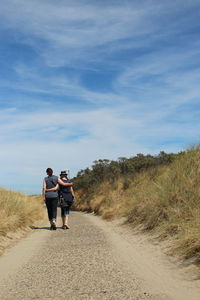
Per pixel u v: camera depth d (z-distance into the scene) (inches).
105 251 285.6
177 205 356.5
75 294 181.8
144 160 900.6
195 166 403.5
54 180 464.1
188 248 241.1
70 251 292.4
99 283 198.7
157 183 462.0
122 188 762.8
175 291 181.6
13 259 276.4
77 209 1080.8
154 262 243.8
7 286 202.1
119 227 446.3
